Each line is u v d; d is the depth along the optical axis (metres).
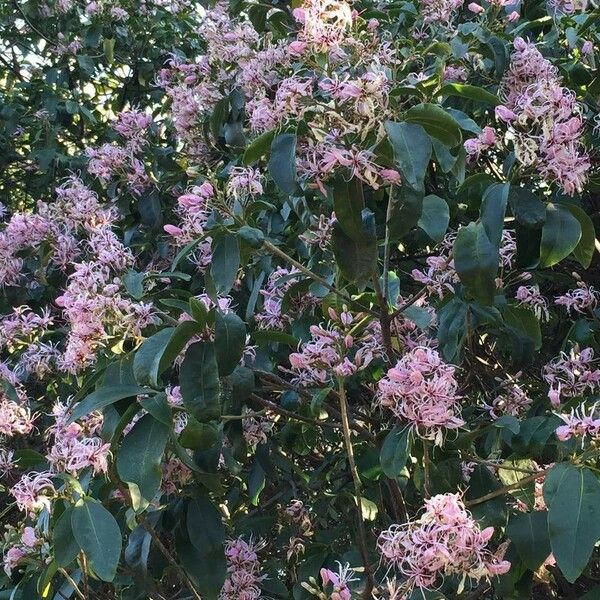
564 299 1.55
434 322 1.43
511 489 1.15
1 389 1.73
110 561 1.11
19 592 1.35
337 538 1.57
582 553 0.97
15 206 2.78
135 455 1.10
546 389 1.58
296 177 1.12
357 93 1.07
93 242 1.50
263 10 2.01
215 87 1.96
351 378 1.46
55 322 2.06
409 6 1.86
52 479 1.39
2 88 2.86
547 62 1.51
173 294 1.50
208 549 1.27
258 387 1.45
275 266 1.68
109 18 2.80
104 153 2.06
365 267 1.15
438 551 1.00
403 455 1.16
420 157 1.05
